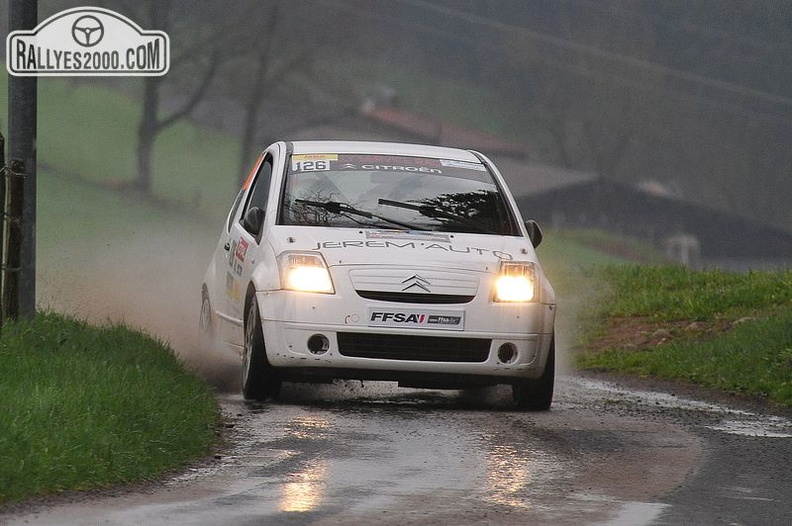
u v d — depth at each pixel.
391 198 39.50
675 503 24.77
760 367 45.16
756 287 60.84
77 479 24.30
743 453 30.86
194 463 27.48
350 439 30.67
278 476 26.20
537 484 26.20
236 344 40.34
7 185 38.91
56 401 27.67
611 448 30.81
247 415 34.16
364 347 35.78
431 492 25.02
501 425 33.72
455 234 38.41
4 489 22.83
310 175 40.12
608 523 22.66
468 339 36.03
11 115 39.78
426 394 40.56
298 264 36.22
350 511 23.02
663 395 43.25
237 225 42.91
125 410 28.69
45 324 39.78
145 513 22.41
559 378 48.69
